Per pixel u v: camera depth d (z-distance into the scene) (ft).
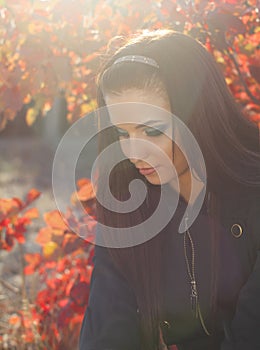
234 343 5.21
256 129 5.50
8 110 11.32
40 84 10.93
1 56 10.94
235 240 5.36
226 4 9.83
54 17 10.73
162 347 6.48
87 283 10.59
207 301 5.53
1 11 10.79
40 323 11.66
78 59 11.07
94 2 10.83
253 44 10.62
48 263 11.05
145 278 5.57
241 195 5.35
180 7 10.04
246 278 5.37
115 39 5.85
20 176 37.40
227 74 11.12
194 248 5.53
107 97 5.12
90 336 5.33
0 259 17.92
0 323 12.37
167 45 5.07
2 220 11.55
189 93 5.06
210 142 5.20
